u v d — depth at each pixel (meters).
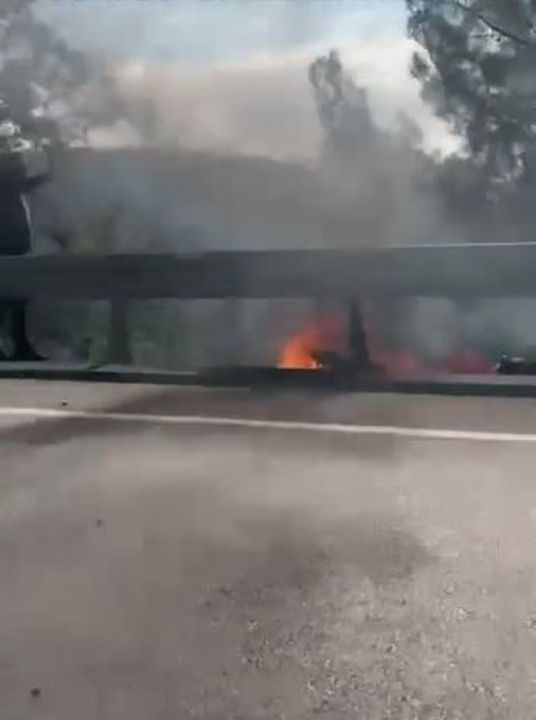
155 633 3.16
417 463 5.20
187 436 6.08
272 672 2.87
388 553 3.84
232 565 3.76
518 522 4.15
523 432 5.84
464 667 2.86
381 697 2.70
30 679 2.88
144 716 2.64
